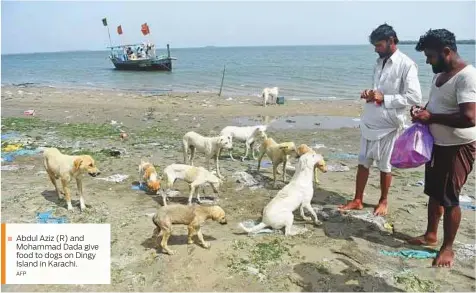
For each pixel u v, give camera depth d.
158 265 5.06
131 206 7.04
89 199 7.35
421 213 6.77
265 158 10.66
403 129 6.33
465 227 6.19
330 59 72.31
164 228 5.24
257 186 8.16
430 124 5.00
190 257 5.23
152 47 48.81
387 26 6.05
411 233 6.02
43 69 59.50
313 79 33.94
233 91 27.12
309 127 15.30
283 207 5.86
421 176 8.97
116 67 50.50
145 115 17.39
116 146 11.44
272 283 4.69
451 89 4.69
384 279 4.76
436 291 4.53
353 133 14.02
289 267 5.01
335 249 5.48
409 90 5.91
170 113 18.03
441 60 4.72
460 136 4.71
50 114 17.56
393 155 5.33
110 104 20.59
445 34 4.62
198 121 16.27
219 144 8.30
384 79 6.19
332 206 7.12
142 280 4.77
